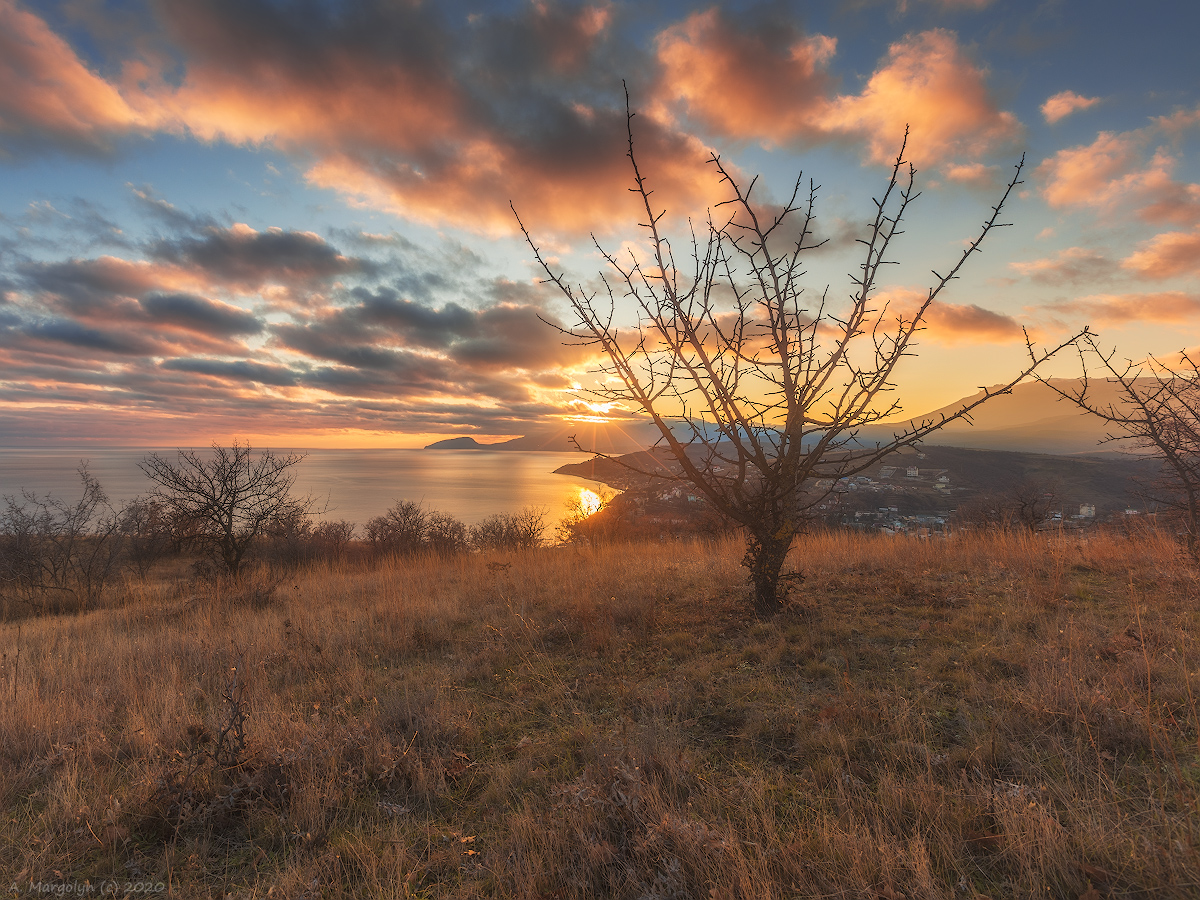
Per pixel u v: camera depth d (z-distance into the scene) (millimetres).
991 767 2787
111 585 13805
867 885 2086
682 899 2172
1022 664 3881
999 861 2219
